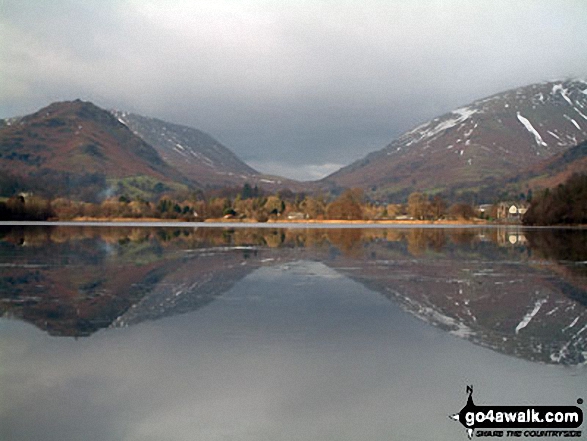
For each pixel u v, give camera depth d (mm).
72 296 29438
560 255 57156
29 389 15164
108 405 14086
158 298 29000
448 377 16531
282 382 15828
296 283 34594
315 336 20984
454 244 74375
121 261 47625
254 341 20203
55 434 12492
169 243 73000
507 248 67125
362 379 16172
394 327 22719
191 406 14055
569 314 25891
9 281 34906
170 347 19297
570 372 17156
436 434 12805
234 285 33688
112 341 20109
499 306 27719
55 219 189250
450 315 25391
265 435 12523
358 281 35688
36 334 21094
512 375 16797
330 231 116688
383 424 13188
